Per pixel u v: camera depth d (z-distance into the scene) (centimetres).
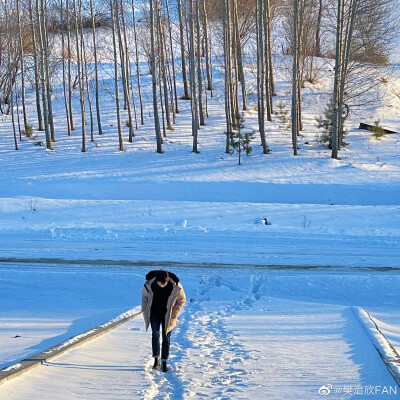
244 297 1291
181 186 2902
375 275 1405
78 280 1406
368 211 2348
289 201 2766
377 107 4797
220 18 5525
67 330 963
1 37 4494
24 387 573
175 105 4534
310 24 4922
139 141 3744
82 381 614
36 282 1403
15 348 813
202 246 1762
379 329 929
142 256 1633
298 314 1088
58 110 4597
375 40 3778
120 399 557
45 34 3653
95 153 3478
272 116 4434
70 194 2822
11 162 3297
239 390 591
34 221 2227
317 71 5441
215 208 2405
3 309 1229
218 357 742
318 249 1728
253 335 884
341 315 1057
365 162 3366
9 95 4725
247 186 2891
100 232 1958
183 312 1122
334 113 3384
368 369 649
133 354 765
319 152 3562
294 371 661
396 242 1825
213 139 3803
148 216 2292
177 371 678
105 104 4766
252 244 1791
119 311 1170
